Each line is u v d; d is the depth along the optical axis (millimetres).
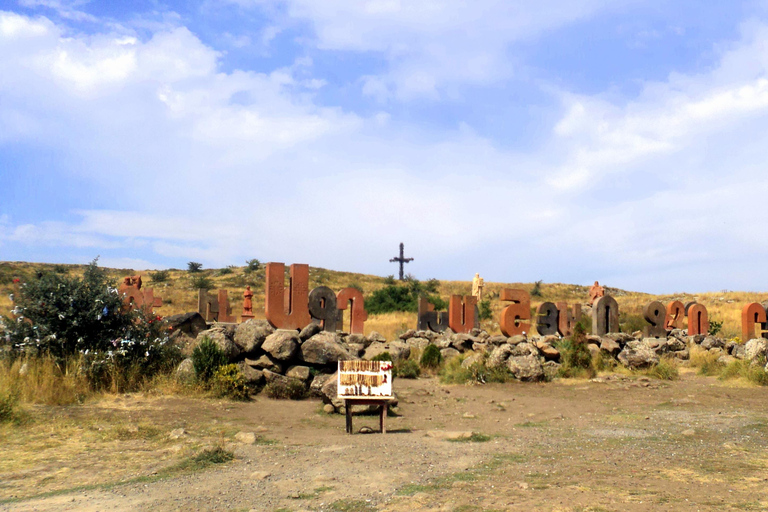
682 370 22062
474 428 11031
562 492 6129
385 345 22125
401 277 84375
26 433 9375
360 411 12477
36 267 74000
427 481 6762
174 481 6879
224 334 15312
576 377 19266
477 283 47969
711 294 68625
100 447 8680
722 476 6797
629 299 70625
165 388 13438
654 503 5652
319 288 20891
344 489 6449
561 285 89125
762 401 14016
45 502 6059
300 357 15281
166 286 71625
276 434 10117
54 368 12930
